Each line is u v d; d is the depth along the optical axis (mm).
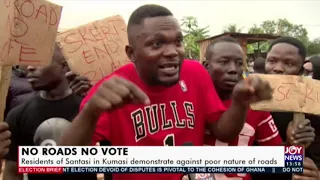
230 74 2391
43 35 1912
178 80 1749
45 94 2742
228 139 2021
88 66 2600
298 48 2691
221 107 2014
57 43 2590
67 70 2699
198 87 2012
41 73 2609
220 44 2467
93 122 1543
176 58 1697
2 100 1695
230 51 2408
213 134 2125
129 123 1833
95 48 2629
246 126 2273
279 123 2684
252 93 1758
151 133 1836
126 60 2637
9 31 1669
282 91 2090
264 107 2072
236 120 1901
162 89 1854
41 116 2662
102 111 1449
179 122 1884
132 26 1766
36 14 1859
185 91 1945
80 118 1536
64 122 2633
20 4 1775
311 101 2137
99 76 2604
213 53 2465
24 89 4059
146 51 1693
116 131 1846
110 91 1402
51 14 1945
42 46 1912
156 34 1672
